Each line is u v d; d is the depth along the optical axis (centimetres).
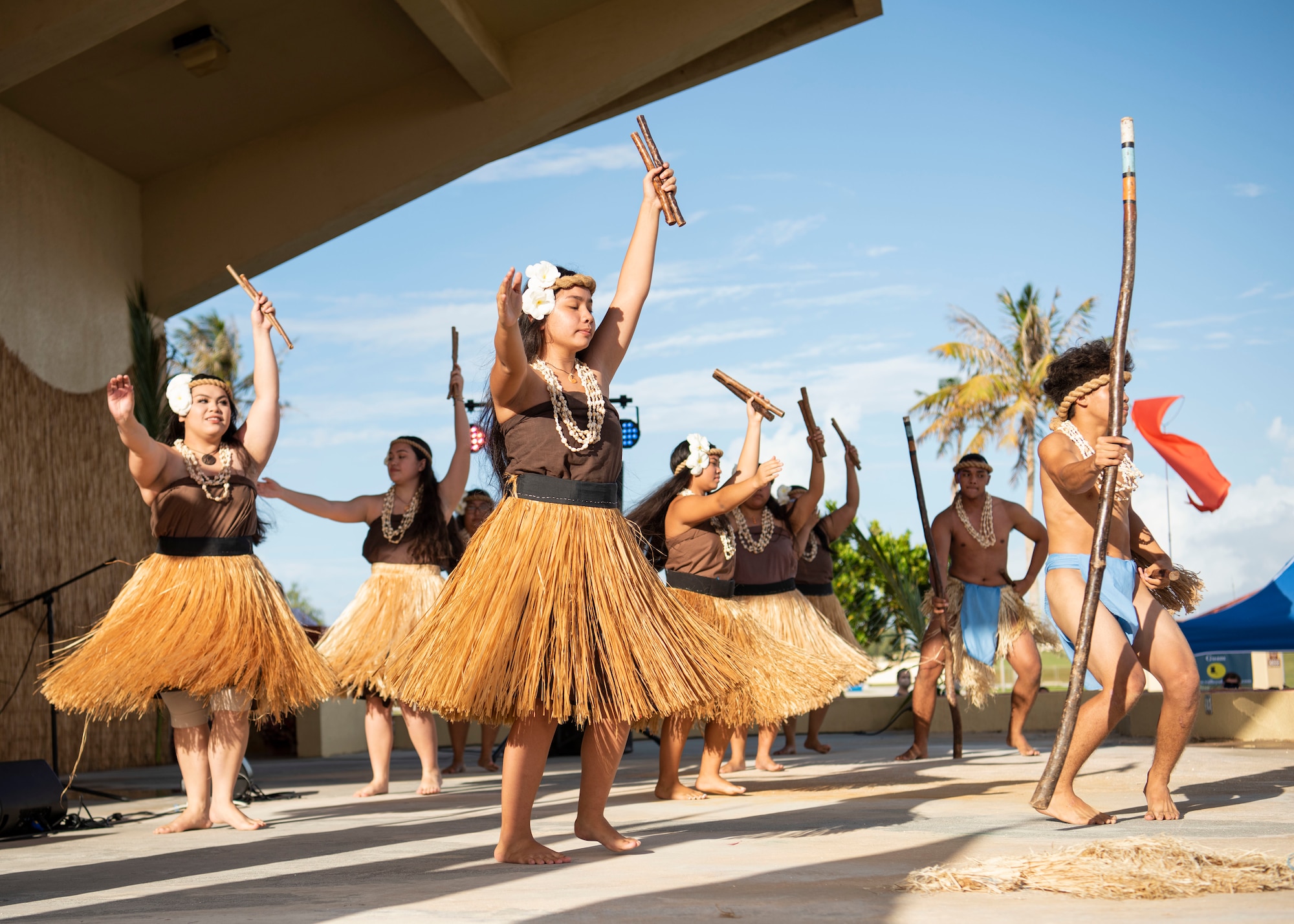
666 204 301
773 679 422
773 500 548
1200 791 397
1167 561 344
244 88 877
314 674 380
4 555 771
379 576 518
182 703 377
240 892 227
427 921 181
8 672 764
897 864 237
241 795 495
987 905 188
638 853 264
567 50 884
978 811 348
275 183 943
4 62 661
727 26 850
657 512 445
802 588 691
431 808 430
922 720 641
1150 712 793
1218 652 914
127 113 868
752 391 468
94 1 644
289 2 788
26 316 818
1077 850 228
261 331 407
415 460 523
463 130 902
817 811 362
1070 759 316
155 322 956
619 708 244
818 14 918
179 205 962
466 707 242
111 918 197
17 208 823
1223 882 201
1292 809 337
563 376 272
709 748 454
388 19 830
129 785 670
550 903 196
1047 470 340
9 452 786
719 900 196
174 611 367
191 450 382
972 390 2944
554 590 252
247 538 386
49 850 328
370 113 930
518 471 264
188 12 771
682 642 260
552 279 271
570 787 523
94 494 863
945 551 646
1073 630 325
